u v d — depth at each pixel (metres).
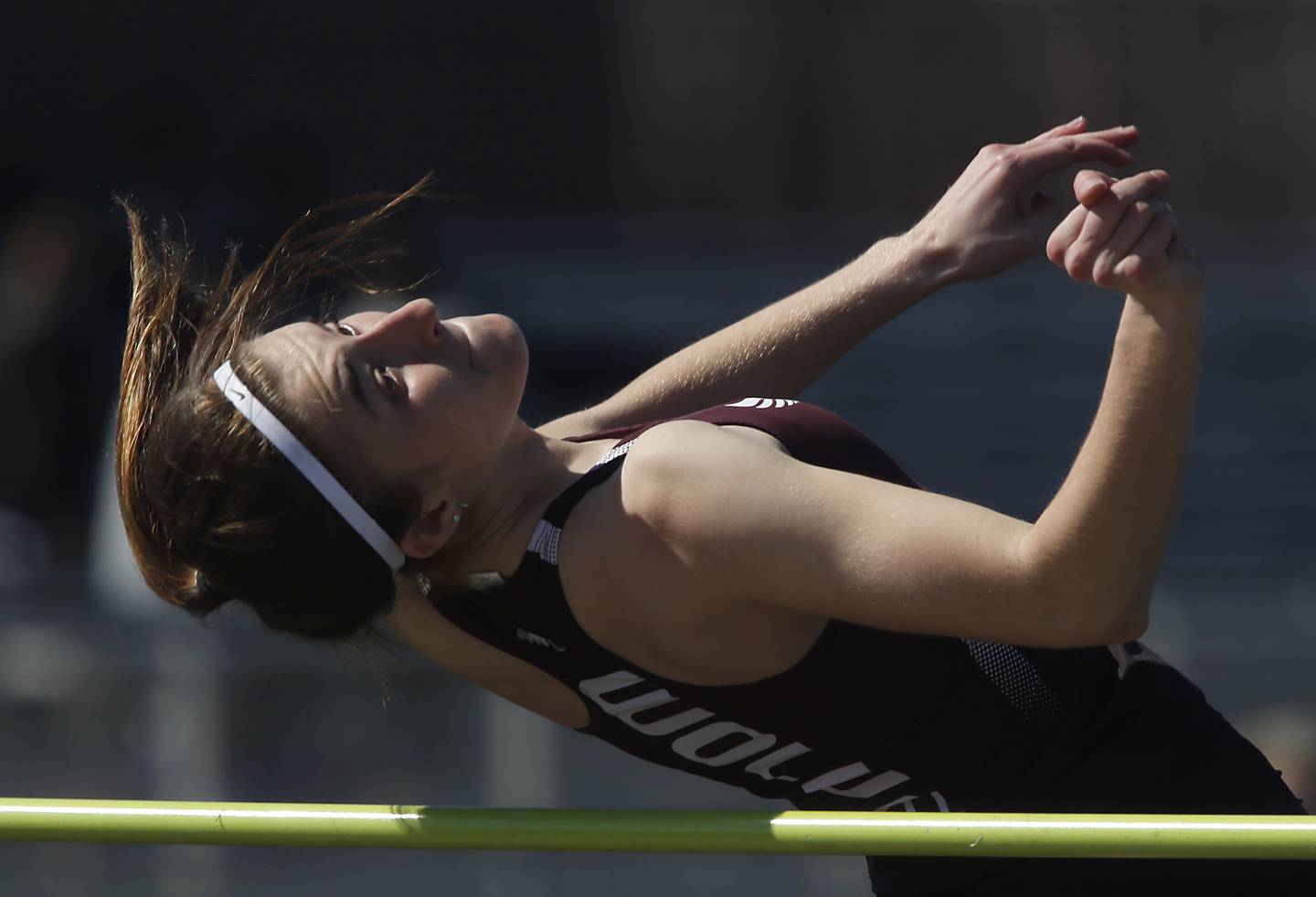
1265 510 31.61
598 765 16.20
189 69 37.19
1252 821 5.79
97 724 15.98
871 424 34.09
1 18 36.44
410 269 29.08
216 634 16.17
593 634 6.61
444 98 39.00
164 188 29.28
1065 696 6.90
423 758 15.97
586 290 37.84
